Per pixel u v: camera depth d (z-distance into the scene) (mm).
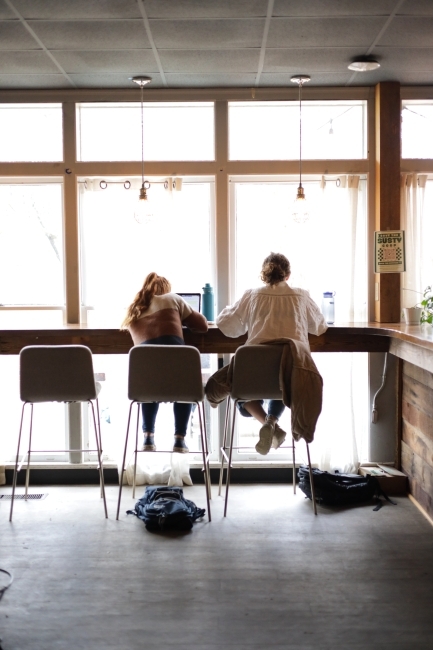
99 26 3611
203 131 4863
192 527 3941
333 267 4848
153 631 2779
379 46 3945
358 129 4879
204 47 3945
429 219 4875
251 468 4914
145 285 4371
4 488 4777
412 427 4520
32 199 4895
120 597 3070
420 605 2994
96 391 4090
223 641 2705
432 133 4855
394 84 4664
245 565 3410
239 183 4902
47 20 3523
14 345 4449
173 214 4812
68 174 4805
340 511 4238
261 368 3977
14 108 4844
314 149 4859
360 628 2801
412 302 4828
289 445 5004
